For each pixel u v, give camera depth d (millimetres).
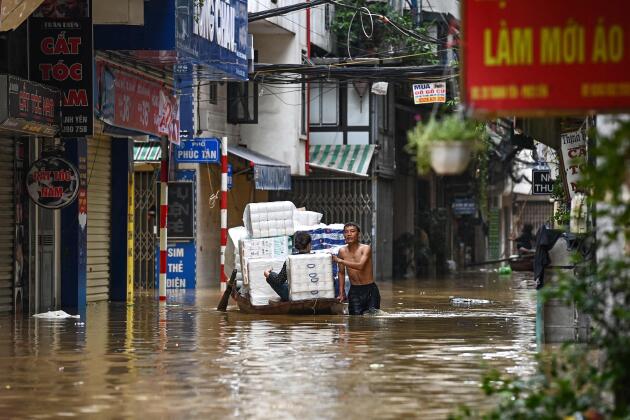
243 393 21484
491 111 15766
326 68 57406
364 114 74750
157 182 61031
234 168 66438
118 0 42000
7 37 39688
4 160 41344
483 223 110188
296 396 21094
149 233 61312
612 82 15562
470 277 80562
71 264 44906
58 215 44719
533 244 91500
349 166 73250
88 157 47469
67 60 40719
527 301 50188
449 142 15680
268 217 42562
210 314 41219
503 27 15781
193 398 20953
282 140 68500
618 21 15562
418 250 87688
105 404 20391
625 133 14695
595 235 20406
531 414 15836
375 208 74062
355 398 20859
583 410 15664
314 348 29031
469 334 32812
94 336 32656
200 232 62156
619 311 15508
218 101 65125
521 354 27438
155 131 49375
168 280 61219
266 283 41125
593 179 14883
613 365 15641
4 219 41438
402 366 25266
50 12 40625
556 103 15664
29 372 24578
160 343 30547
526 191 132375
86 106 40781
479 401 20453
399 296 54625
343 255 40781
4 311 41500
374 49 72625
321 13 73438
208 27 47688
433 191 98812
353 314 40500
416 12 72688
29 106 38188
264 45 68312
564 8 15672
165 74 50906
